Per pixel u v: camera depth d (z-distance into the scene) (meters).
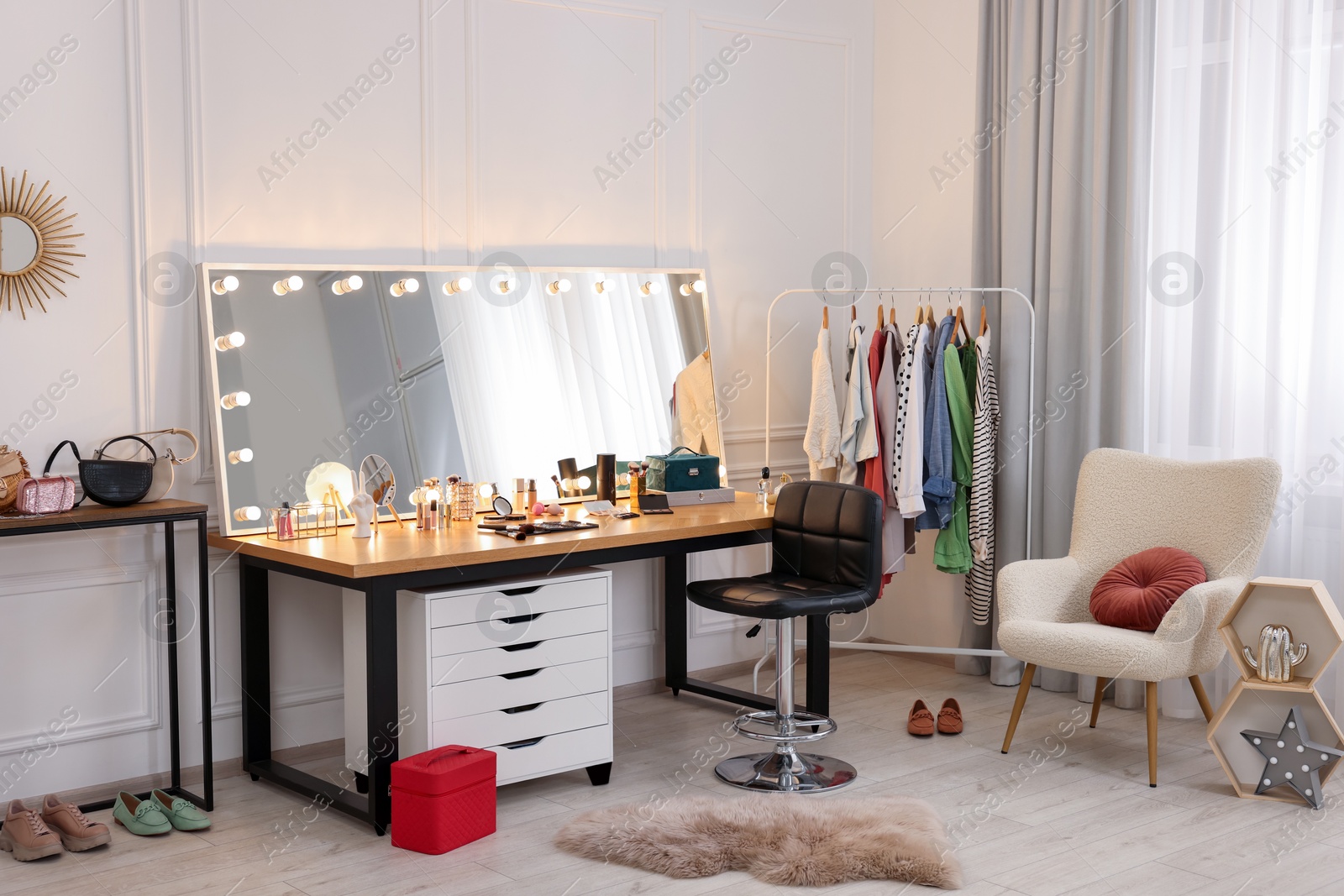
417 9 3.74
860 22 4.94
